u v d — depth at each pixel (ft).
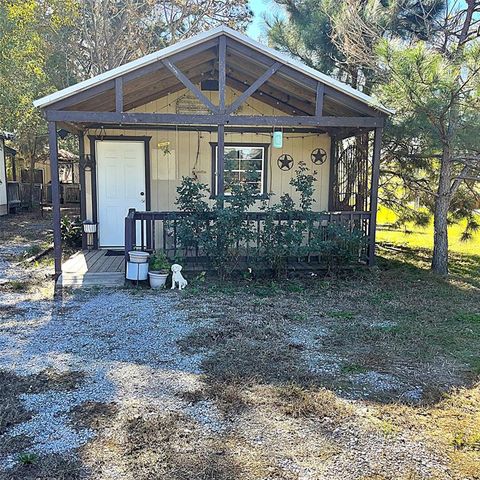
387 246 35.86
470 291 21.18
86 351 13.39
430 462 8.29
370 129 24.94
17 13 44.93
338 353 13.47
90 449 8.52
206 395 10.69
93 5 53.98
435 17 28.53
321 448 8.67
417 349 13.88
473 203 29.73
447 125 21.26
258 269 22.85
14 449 8.51
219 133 22.21
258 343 14.15
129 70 20.94
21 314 17.04
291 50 33.45
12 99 47.03
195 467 8.03
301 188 23.02
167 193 29.30
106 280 21.85
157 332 15.05
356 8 27.78
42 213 55.26
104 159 29.07
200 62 24.81
